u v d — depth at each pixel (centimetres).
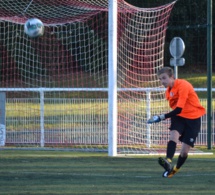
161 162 2733
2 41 6100
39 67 6000
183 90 2720
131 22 4862
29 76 6000
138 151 3953
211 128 4266
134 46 4812
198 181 2859
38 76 6006
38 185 2741
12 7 4869
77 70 5809
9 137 4338
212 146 4369
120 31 4759
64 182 2820
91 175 3023
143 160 3569
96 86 5622
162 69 2764
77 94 5103
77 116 4306
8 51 6047
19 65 6031
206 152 4000
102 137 4284
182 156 2811
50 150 4103
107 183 2795
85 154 3869
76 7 4597
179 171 3161
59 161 3522
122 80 4869
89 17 4972
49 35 5928
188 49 7538
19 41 5966
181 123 2788
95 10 4738
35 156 3753
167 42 7650
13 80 6125
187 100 2777
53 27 5856
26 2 4844
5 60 6134
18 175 3019
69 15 4775
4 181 2847
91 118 4294
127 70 4600
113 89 3722
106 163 3434
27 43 5972
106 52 5719
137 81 4747
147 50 4800
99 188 2666
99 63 5694
